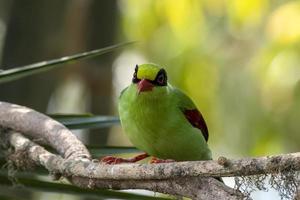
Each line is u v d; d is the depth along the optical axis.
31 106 12.51
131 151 7.91
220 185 5.81
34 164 7.05
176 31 16.09
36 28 12.70
